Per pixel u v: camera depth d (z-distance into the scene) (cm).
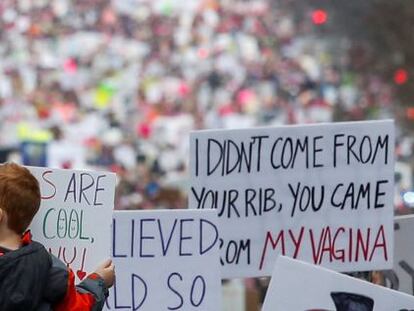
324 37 8981
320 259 1259
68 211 1101
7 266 925
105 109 7644
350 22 6450
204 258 1171
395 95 5306
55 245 1100
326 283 1130
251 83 8531
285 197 1259
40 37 9756
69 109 7619
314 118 7075
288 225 1259
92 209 1099
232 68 8844
